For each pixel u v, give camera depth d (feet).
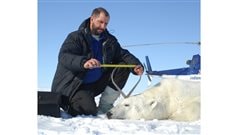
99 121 16.28
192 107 18.85
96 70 20.31
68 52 19.44
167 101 19.40
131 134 13.97
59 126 14.90
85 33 19.99
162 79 20.31
